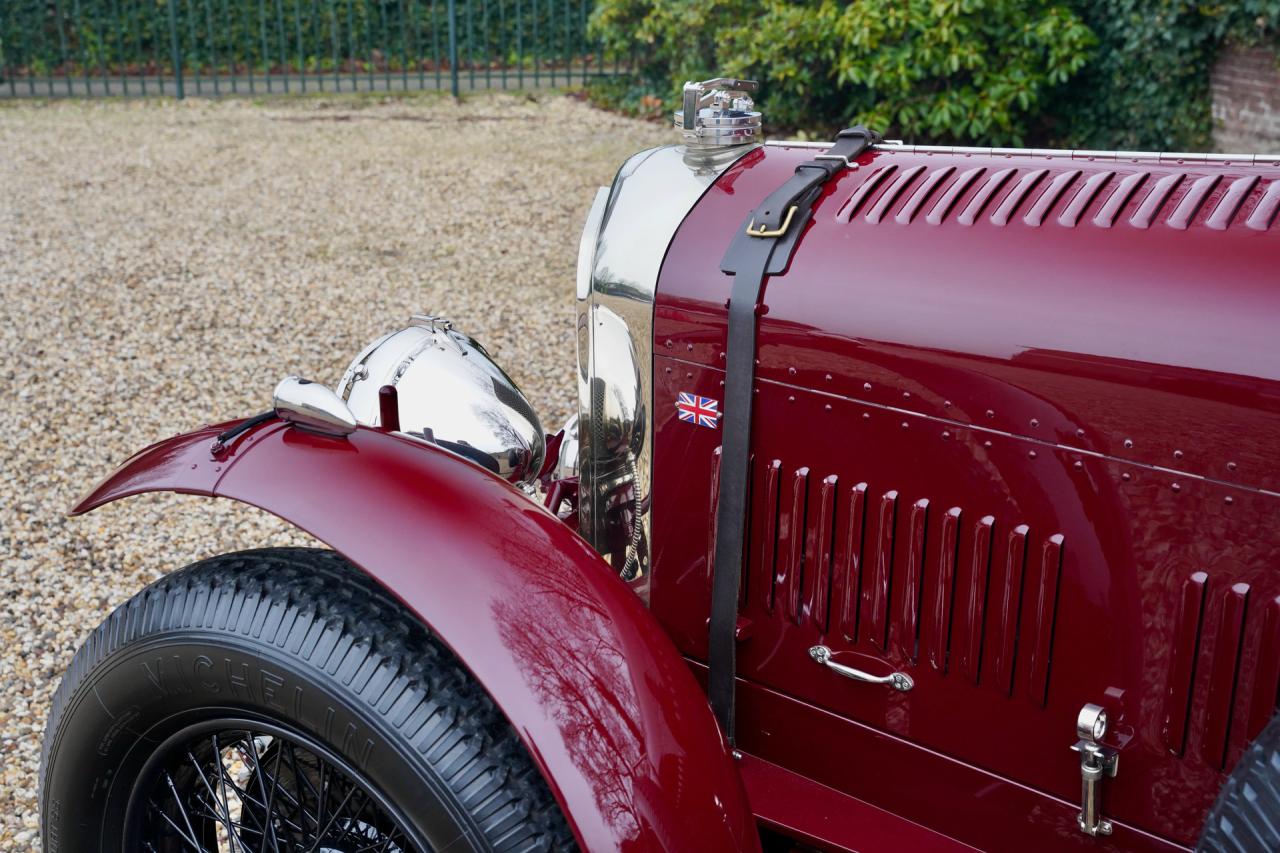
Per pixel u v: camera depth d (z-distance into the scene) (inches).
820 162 67.1
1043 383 54.4
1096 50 322.7
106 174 323.6
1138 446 52.1
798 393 62.4
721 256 65.2
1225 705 52.1
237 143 366.3
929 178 63.6
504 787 53.1
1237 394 49.2
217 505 150.8
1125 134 323.9
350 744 55.1
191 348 203.3
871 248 60.9
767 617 67.3
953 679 60.7
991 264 57.2
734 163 70.4
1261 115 281.3
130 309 221.8
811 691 66.7
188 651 58.4
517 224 283.1
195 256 255.0
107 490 64.4
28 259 249.4
